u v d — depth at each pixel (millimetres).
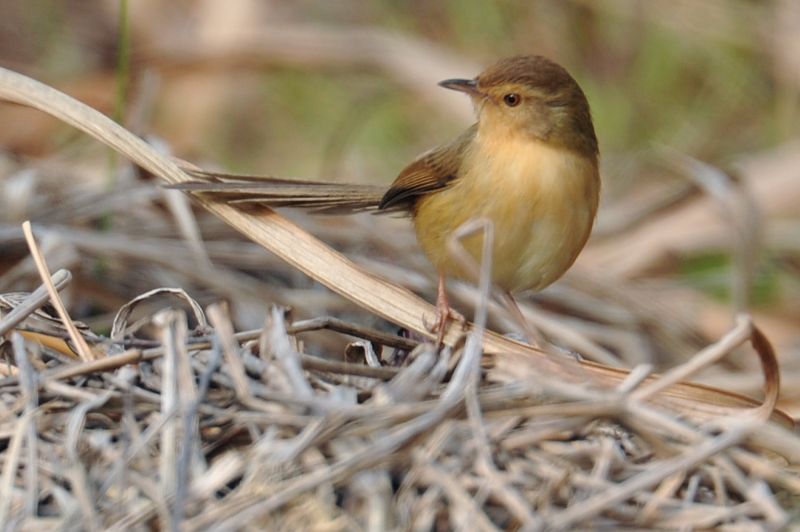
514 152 10539
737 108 19250
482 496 6855
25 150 16719
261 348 8047
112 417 7664
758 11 19141
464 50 20203
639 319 14273
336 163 17703
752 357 14391
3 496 7047
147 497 6992
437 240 10906
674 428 7309
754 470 7352
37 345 8578
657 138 19172
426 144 18766
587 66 19906
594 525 6941
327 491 6758
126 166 15297
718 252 15961
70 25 20328
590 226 10992
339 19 20656
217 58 18375
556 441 7500
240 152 19203
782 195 16453
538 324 12977
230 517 6656
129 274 13242
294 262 9617
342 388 7719
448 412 7141
